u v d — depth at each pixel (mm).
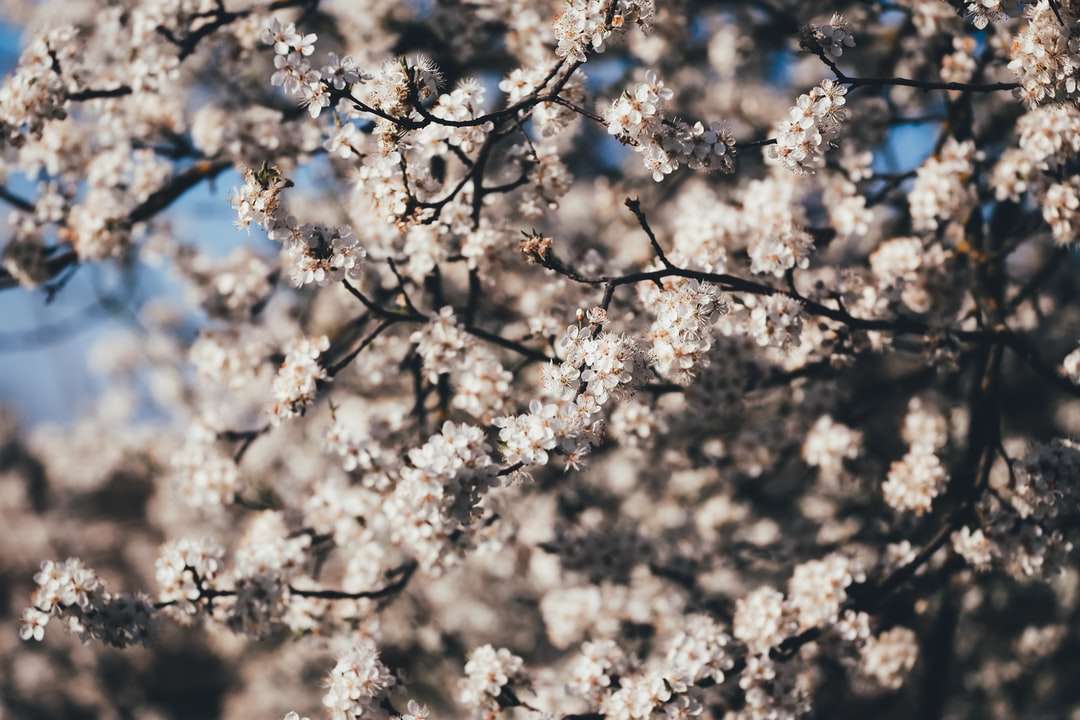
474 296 1095
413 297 1180
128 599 1011
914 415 1231
